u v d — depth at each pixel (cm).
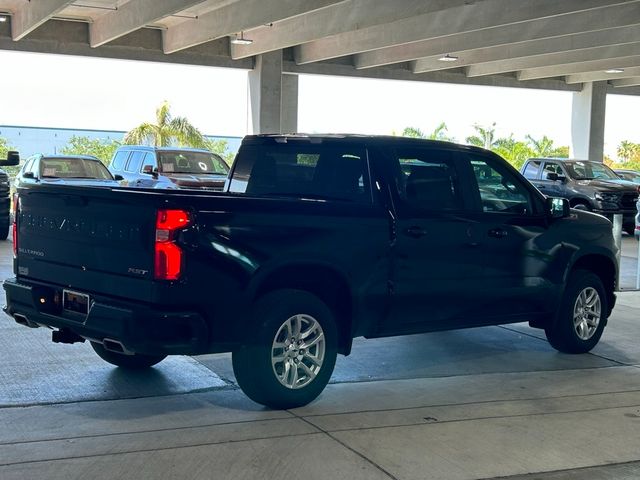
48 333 812
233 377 671
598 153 3244
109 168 2003
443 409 600
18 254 624
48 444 498
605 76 3064
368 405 604
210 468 464
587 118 3228
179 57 2548
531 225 729
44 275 596
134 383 645
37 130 4059
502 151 4497
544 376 712
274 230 556
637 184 2136
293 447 504
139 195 519
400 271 630
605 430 560
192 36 2305
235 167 722
